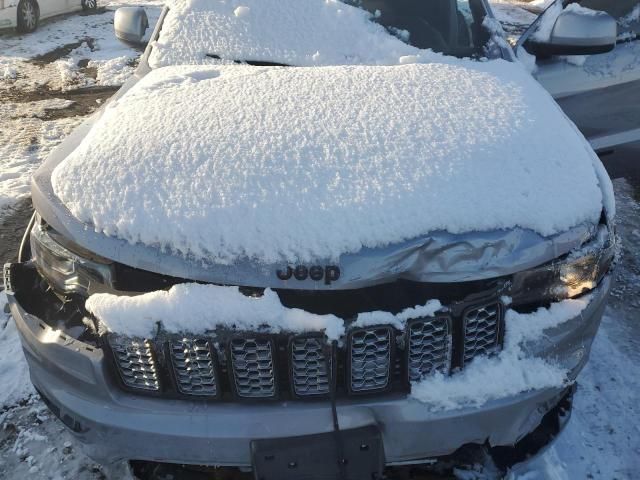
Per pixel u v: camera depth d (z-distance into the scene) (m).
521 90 2.40
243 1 3.02
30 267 2.12
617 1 3.51
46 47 8.34
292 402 1.76
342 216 1.75
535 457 2.08
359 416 1.75
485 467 2.21
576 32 2.99
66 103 6.26
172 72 2.61
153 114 2.18
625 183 4.38
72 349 1.83
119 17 3.33
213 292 1.71
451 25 3.03
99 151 2.01
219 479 2.20
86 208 1.85
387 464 1.87
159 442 1.80
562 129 2.20
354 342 1.70
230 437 1.75
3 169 4.77
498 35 3.00
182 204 1.80
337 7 2.97
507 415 1.81
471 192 1.85
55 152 2.21
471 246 1.75
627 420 2.51
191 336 1.70
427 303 1.72
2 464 2.40
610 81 3.42
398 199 1.80
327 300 1.75
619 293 3.28
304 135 2.02
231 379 1.74
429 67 2.54
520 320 1.80
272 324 1.68
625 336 2.97
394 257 1.72
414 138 2.02
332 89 2.30
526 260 1.79
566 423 2.13
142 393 1.82
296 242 1.72
